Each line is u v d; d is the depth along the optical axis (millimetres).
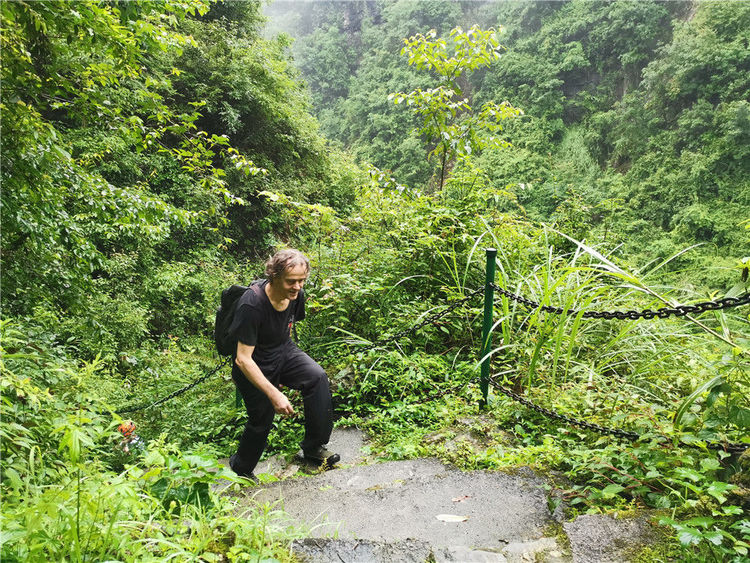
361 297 5645
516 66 65000
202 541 1642
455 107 7359
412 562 1838
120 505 1533
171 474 1851
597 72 61531
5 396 2109
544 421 3592
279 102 19547
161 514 1795
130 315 9227
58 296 5371
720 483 1878
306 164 21062
